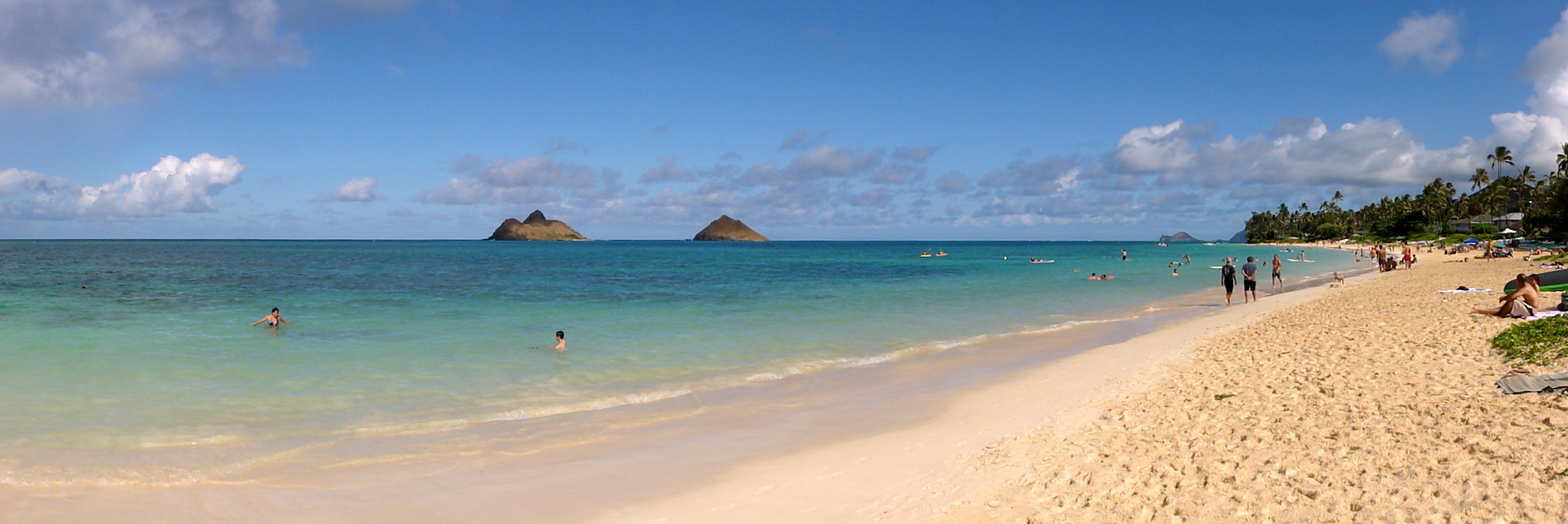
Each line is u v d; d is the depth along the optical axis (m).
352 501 7.76
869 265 79.81
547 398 12.66
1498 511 5.30
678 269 67.06
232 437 10.03
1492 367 10.59
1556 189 101.00
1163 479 7.04
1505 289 19.55
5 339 18.64
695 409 11.87
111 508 7.45
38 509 7.38
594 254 133.75
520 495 7.97
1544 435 6.68
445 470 8.81
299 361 15.72
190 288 39.09
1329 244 176.00
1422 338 14.09
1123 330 21.09
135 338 19.09
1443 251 86.31
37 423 10.53
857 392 13.17
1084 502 6.68
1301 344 15.00
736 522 7.02
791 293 36.38
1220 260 91.50
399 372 14.66
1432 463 6.45
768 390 13.39
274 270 61.50
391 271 60.78
